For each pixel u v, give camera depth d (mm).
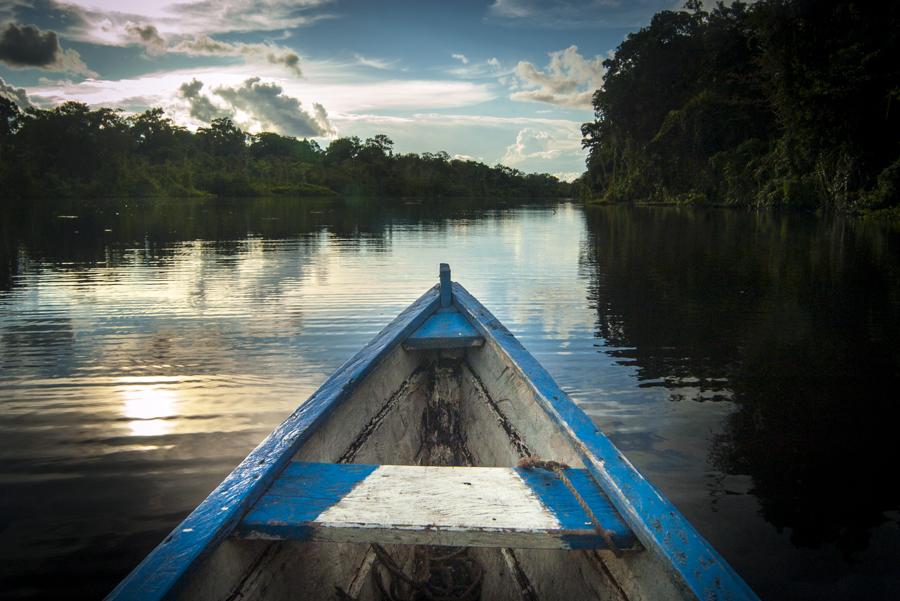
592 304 9164
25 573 2879
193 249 16938
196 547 1471
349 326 7641
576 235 22828
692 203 51094
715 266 13406
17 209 42406
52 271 12383
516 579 2475
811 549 3059
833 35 33312
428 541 1658
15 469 3877
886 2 31484
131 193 82125
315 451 2312
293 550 1944
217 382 5539
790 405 5027
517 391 2939
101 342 6910
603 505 1765
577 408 2385
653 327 7688
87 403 5020
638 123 64562
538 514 1731
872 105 29969
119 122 92688
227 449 4168
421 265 13516
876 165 31062
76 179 84125
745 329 7605
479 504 1778
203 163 106500
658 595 1520
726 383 5574
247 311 8523
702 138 50156
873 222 26500
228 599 1602
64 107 88312
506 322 7957
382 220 34031
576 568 1995
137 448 4172
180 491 3611
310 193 105750
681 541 1499
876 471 3869
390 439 3162
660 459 4055
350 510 1729
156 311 8555
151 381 5574
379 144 132500
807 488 3662
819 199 35094
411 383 3572
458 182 133500
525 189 147750
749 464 3967
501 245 18719
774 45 35562
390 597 2518
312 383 5516
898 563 2939
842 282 11062
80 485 3680
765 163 40469
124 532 3199
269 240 20094
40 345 6793
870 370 5949
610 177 83188
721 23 57656
